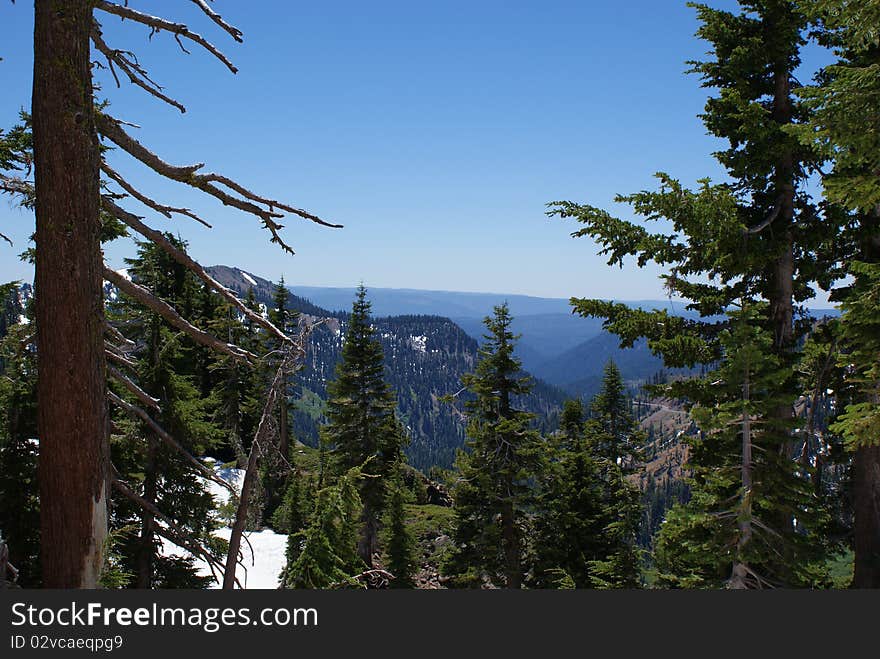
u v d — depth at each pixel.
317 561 7.93
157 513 8.87
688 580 12.73
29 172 8.66
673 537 12.03
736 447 11.68
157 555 17.64
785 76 12.48
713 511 11.71
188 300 37.66
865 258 12.64
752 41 12.00
